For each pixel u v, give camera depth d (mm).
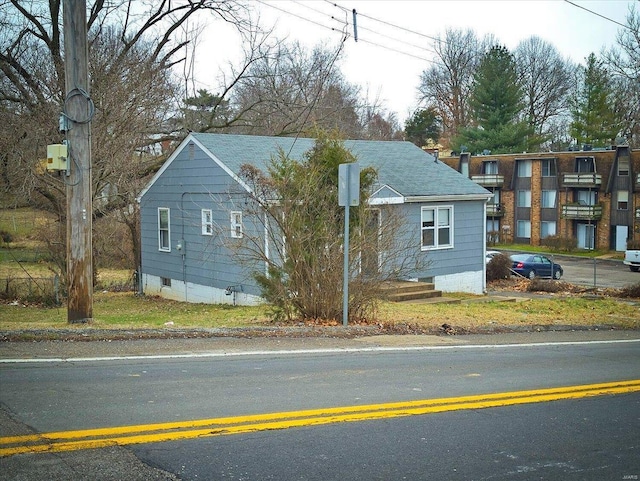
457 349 11227
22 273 28266
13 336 9961
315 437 6172
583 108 67188
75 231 11609
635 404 8023
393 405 7352
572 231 55688
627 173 52656
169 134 30422
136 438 5824
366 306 13289
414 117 73062
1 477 4891
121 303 24938
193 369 8547
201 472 5191
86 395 7094
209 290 24297
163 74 27984
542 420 7156
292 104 33812
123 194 25500
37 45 25375
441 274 25828
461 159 60781
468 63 73188
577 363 10586
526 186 58188
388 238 13375
